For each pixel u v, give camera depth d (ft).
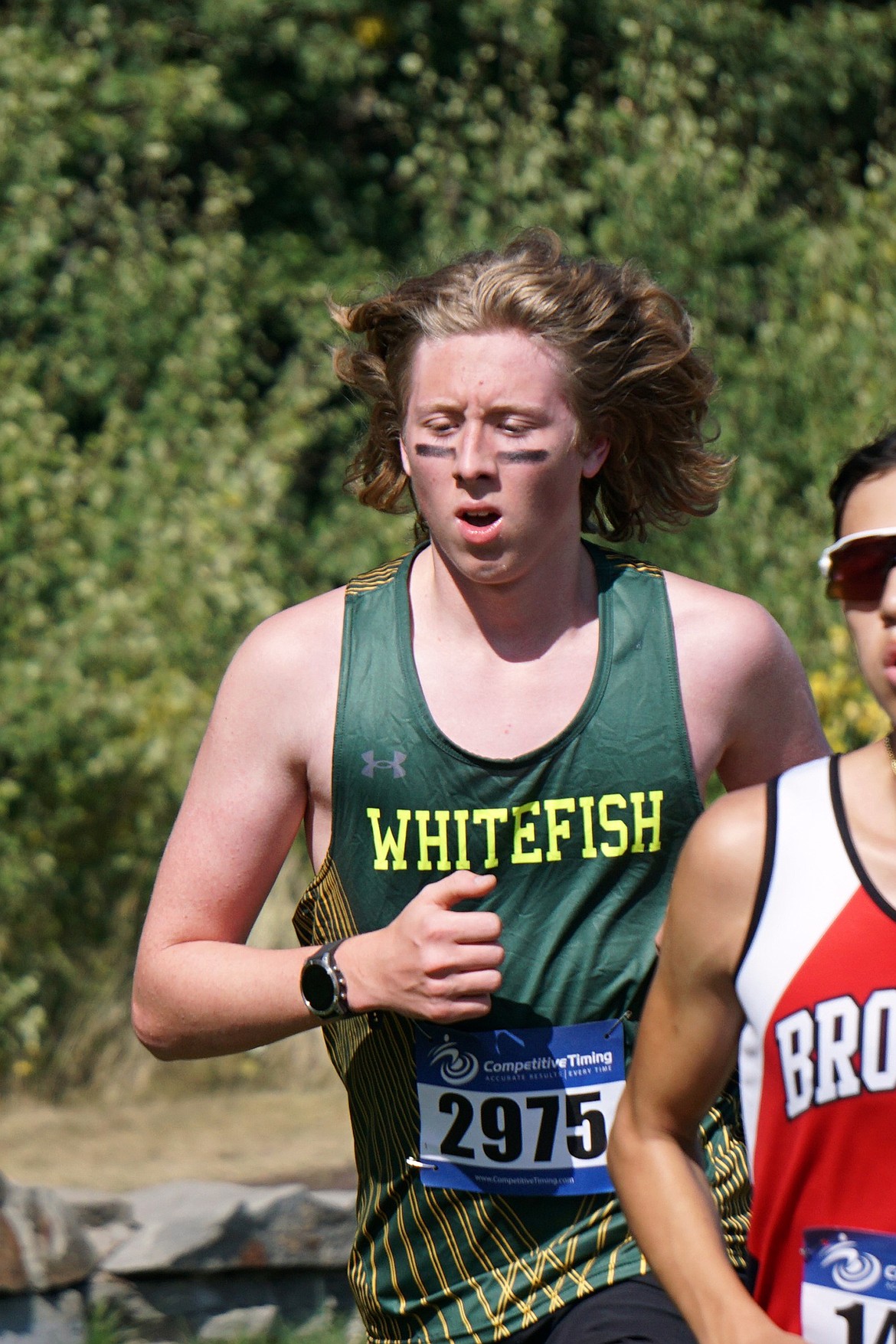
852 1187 18.37
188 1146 76.69
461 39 149.89
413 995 24.89
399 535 116.26
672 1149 20.34
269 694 27.58
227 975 26.99
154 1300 53.11
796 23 143.54
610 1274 26.09
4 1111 85.66
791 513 96.94
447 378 26.35
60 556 99.71
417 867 26.76
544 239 28.19
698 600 27.66
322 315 131.13
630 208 114.83
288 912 92.73
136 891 98.37
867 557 18.38
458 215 126.52
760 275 122.93
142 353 116.67
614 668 26.89
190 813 28.19
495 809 26.48
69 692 95.20
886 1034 18.02
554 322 26.43
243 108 147.84
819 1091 18.34
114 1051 91.71
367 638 27.32
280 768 27.68
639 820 26.45
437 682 26.99
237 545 104.58
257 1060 90.33
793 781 19.12
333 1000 25.58
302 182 151.74
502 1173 26.55
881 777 18.66
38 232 113.91
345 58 143.43
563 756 26.48
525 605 26.91
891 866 18.25
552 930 26.45
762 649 27.55
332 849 27.50
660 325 28.25
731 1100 27.43
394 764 26.78
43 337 121.29
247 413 121.80
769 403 106.32
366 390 29.89
